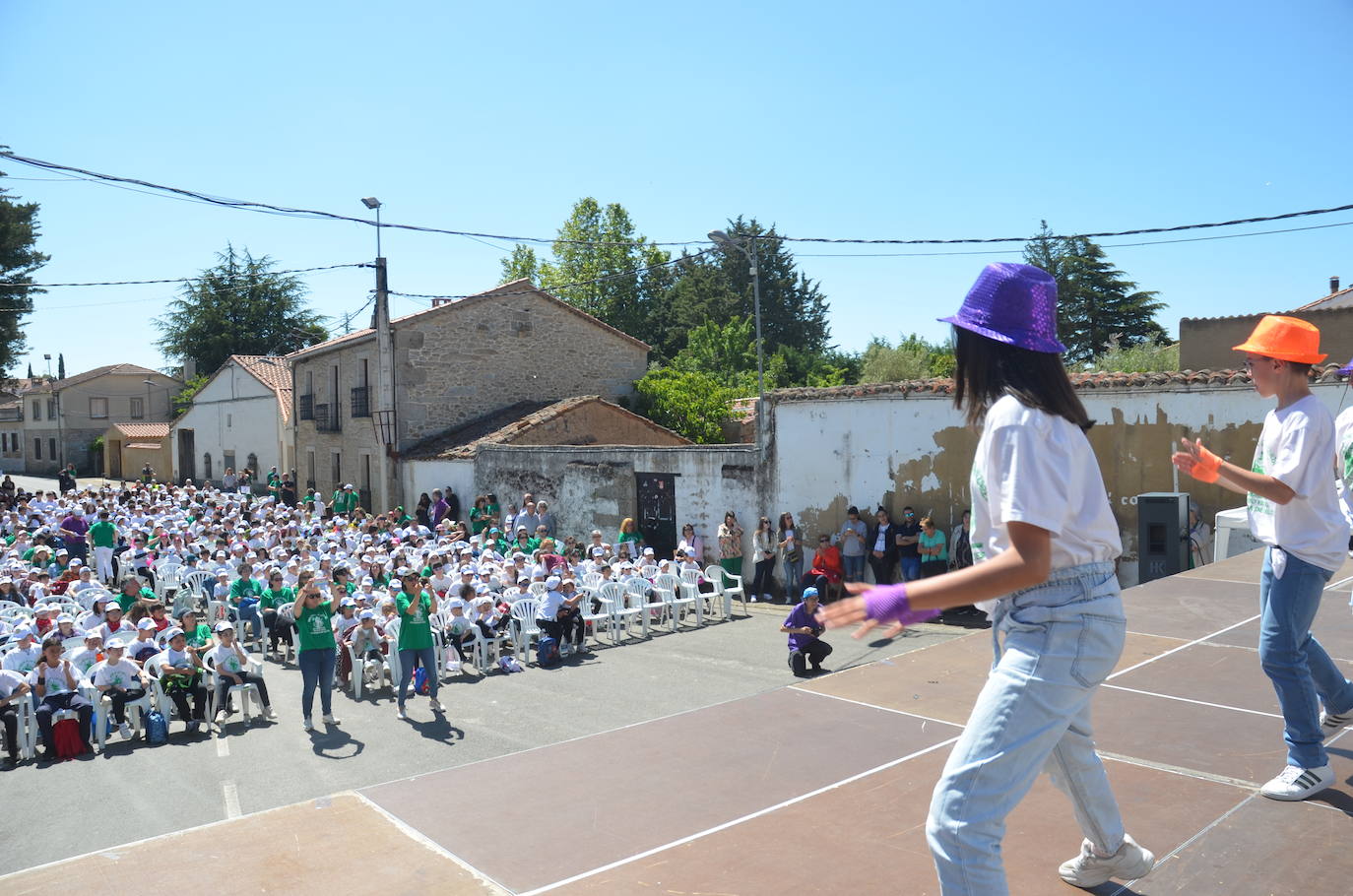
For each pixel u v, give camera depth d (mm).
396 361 27953
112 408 65250
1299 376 2719
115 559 21062
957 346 1714
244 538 20656
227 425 43875
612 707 11172
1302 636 2629
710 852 2355
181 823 7832
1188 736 3127
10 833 7699
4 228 40969
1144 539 12484
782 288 62094
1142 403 14242
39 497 30812
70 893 2211
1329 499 2633
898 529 16281
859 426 17016
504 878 2242
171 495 31297
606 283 58406
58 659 9867
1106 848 2105
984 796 1605
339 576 12695
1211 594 5383
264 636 14297
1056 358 1629
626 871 2264
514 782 2859
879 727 3264
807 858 2311
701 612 16344
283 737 10234
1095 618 1631
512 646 13859
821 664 12820
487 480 24422
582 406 26469
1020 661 1646
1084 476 1616
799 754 3020
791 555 17625
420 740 10016
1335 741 3057
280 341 68375
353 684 12039
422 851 2400
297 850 2422
